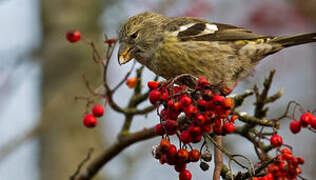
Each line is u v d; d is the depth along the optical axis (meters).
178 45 9.22
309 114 7.68
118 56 9.69
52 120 12.31
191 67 9.25
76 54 12.84
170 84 6.91
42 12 13.25
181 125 7.29
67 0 13.16
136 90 9.35
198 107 6.78
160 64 9.43
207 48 9.23
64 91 12.59
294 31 14.87
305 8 14.85
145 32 9.55
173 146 6.74
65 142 12.23
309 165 14.22
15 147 11.87
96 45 12.92
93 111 8.46
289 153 6.89
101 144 12.81
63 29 12.98
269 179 6.72
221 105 6.72
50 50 12.93
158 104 6.91
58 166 12.07
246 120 8.27
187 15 13.52
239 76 9.55
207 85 6.86
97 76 12.93
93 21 13.03
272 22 14.85
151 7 12.94
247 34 9.32
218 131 7.00
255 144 8.38
